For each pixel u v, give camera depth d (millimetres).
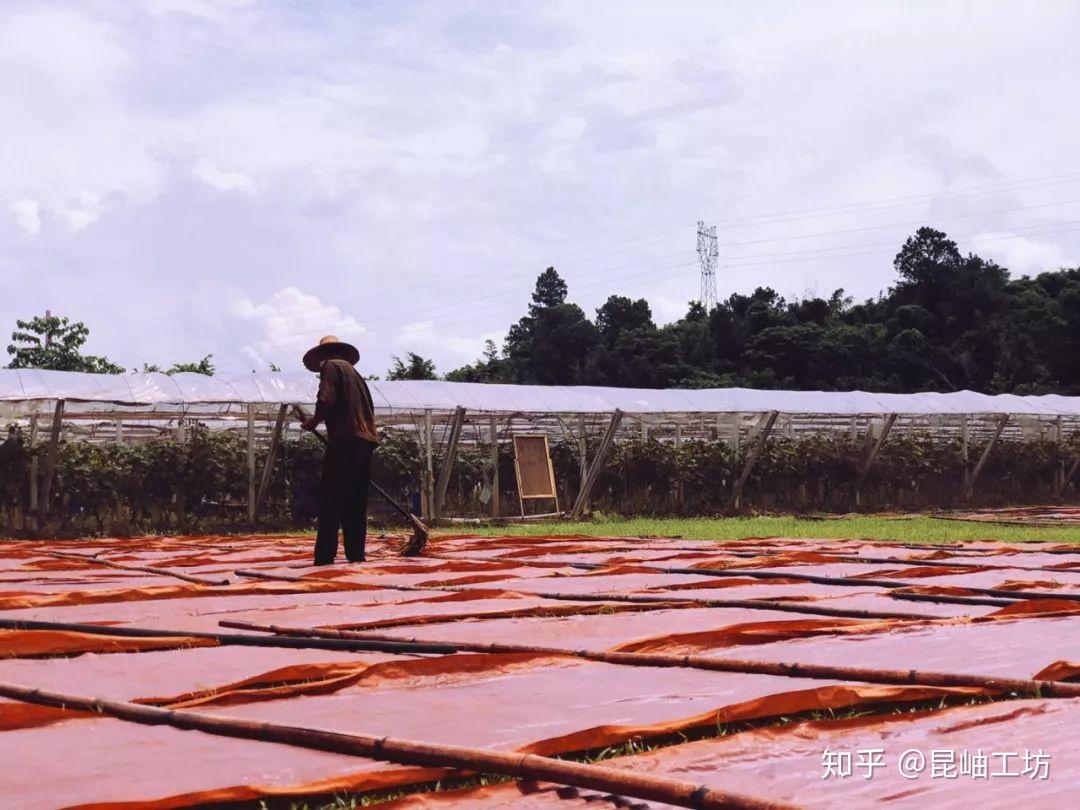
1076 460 26000
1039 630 4750
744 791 2412
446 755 2639
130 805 2320
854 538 13406
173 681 3820
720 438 22000
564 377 47750
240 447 16484
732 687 3629
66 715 3209
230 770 2656
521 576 7734
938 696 3387
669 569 8047
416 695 3525
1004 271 53469
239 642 4703
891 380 45438
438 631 4957
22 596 6094
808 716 3189
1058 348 46125
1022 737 2871
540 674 3877
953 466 24234
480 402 18344
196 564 9242
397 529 16594
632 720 3160
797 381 45750
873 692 3301
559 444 19891
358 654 4434
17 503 14984
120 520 15719
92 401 14781
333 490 8984
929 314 48594
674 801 2293
